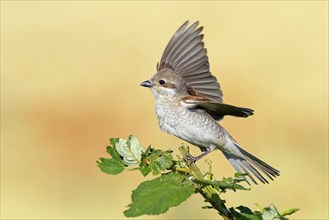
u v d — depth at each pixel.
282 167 14.95
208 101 6.17
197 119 6.73
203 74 7.02
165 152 4.10
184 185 3.58
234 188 3.68
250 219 3.88
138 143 4.14
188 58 7.08
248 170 6.63
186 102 6.76
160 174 4.02
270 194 13.07
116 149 4.14
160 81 6.95
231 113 6.41
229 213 3.95
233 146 6.70
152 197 3.48
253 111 5.76
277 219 3.86
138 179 13.92
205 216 10.42
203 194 3.97
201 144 6.84
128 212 3.42
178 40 7.13
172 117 6.87
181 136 6.89
